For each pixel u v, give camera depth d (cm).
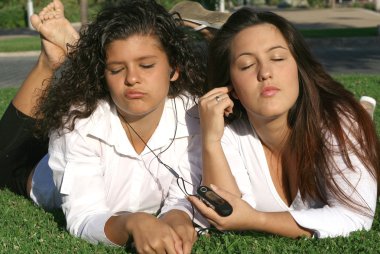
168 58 366
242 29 358
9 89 1142
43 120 395
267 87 347
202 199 335
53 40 474
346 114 366
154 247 315
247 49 351
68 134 371
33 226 391
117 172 384
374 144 368
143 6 358
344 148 358
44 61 479
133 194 389
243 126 382
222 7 1730
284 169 383
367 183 357
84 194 366
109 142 376
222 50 366
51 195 441
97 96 376
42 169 454
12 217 417
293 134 368
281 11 4491
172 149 391
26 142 482
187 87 393
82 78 374
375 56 1786
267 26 356
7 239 364
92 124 372
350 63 1633
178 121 390
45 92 416
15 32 3269
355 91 1002
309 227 346
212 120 363
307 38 2138
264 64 348
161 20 358
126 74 351
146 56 349
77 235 359
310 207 379
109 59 352
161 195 399
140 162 386
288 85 350
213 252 332
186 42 384
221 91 369
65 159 373
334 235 347
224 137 383
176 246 318
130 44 347
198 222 364
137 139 386
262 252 333
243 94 355
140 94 351
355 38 2109
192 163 393
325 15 3859
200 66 395
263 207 384
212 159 365
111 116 378
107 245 346
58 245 350
